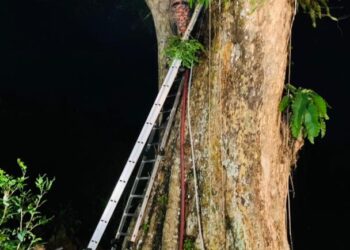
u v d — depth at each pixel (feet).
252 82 10.39
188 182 10.69
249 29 10.32
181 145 10.87
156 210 11.16
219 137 10.46
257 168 10.32
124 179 10.87
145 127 11.06
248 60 10.39
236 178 10.23
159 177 11.39
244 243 9.92
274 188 10.69
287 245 10.71
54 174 25.73
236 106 10.44
